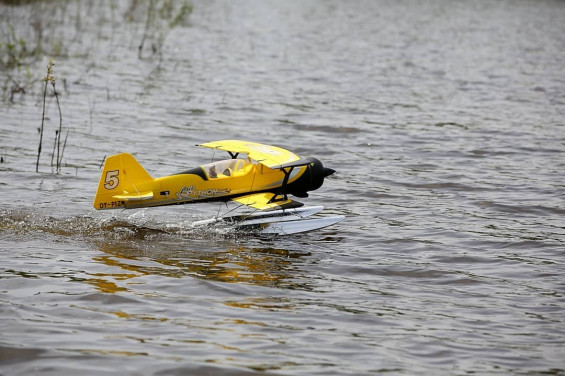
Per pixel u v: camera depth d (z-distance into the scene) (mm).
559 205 34281
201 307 21922
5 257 24828
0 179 34062
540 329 21719
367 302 23234
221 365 18391
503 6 128375
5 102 49594
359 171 39281
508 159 42438
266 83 61719
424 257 27531
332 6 122125
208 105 52969
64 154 39281
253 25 95188
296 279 24781
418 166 40562
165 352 18922
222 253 26672
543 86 64375
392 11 117938
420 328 21438
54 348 18812
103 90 55156
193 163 39219
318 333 20688
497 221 32000
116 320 20688
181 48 74938
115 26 83375
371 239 29312
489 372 18875
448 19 109500
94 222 28938
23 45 62344
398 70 69875
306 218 30875
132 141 42844
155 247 26734
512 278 25766
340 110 53344
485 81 66000
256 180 29453
